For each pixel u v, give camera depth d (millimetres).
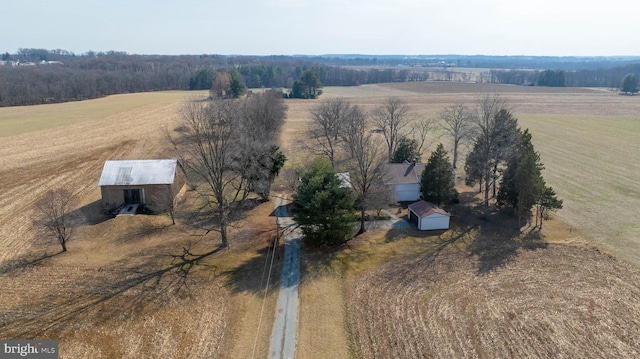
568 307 34062
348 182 54062
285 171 68625
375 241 47125
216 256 43312
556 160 78312
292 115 129125
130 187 54062
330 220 43562
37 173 68812
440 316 33125
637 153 83188
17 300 34562
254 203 58156
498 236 47781
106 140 89562
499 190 54719
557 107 149500
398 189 58500
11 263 40656
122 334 30547
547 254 43250
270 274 39844
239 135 57406
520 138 54188
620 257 42219
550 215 53000
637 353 28656
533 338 30344
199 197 59719
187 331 31172
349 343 30406
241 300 35469
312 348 29891
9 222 50375
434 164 53188
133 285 37219
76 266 40438
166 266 40938
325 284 38156
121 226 49094
